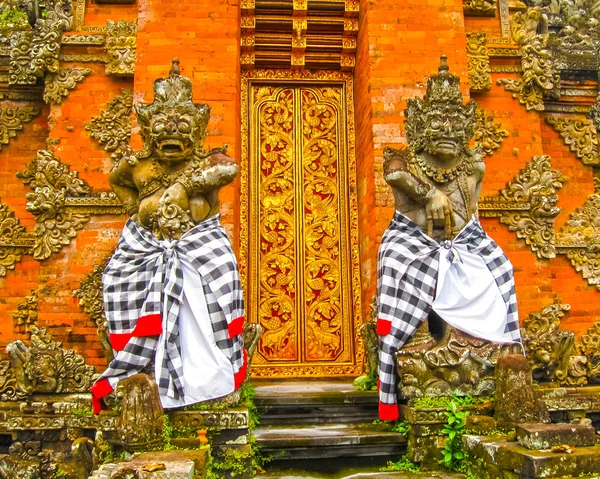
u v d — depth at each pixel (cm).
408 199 665
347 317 915
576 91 1024
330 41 978
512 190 908
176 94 619
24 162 945
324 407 699
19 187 933
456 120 658
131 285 579
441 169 669
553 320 862
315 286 921
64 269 842
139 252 589
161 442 493
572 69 1018
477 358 607
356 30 968
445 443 569
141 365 553
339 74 1000
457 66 888
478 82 938
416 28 893
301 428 660
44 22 922
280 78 987
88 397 741
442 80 673
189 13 880
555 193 980
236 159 855
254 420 639
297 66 982
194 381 547
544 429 473
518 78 961
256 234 928
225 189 823
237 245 863
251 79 982
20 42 930
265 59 977
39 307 827
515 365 549
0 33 983
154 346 557
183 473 413
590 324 920
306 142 970
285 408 696
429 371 610
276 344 899
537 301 878
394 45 883
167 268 573
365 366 875
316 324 910
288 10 957
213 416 541
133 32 912
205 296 571
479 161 680
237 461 536
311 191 953
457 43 896
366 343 736
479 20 1006
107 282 583
